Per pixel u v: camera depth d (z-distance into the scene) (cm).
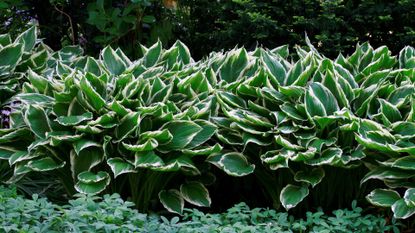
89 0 734
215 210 498
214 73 518
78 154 439
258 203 502
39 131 461
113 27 676
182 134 459
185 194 462
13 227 334
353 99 479
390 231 442
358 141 434
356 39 675
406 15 697
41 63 584
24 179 504
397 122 448
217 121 478
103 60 527
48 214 360
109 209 378
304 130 460
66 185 477
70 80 470
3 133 480
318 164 438
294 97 475
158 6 744
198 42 776
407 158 432
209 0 765
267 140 465
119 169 436
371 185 469
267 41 707
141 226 372
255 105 475
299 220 440
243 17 696
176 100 491
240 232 370
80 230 349
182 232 360
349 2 703
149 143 437
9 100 533
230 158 462
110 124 454
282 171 471
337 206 479
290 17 703
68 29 757
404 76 507
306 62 509
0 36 588
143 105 472
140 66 521
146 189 466
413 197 416
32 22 782
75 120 448
